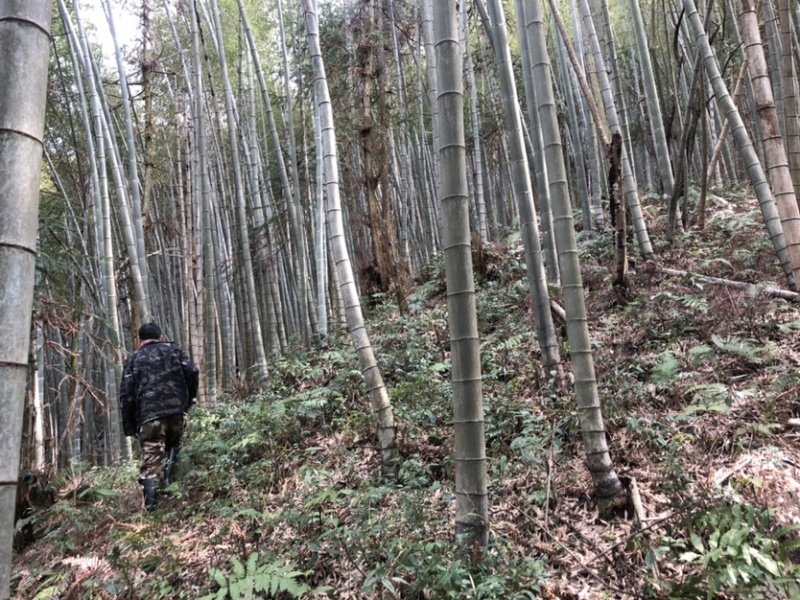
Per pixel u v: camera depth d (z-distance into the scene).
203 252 8.55
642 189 12.01
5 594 1.19
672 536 2.52
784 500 2.56
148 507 4.04
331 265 10.05
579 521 2.81
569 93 8.36
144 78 8.08
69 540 3.77
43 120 1.33
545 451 3.40
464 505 2.50
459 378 2.51
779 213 4.68
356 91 10.42
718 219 7.52
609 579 2.38
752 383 3.64
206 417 5.50
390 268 9.69
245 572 2.76
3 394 1.21
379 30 9.62
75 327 4.60
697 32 5.28
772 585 2.06
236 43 11.81
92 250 8.16
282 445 4.49
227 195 11.34
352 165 11.81
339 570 2.74
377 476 3.62
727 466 2.92
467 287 2.48
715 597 2.12
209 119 10.73
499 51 4.70
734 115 5.14
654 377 3.84
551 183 2.97
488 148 13.00
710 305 4.77
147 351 4.51
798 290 4.61
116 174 6.46
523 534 2.77
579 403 2.88
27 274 1.26
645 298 5.34
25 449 4.66
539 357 4.83
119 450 6.91
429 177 11.43
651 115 7.71
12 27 1.27
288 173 11.18
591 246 7.48
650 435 3.24
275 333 8.77
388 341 6.44
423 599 2.38
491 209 13.06
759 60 4.59
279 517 3.24
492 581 2.23
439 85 2.44
